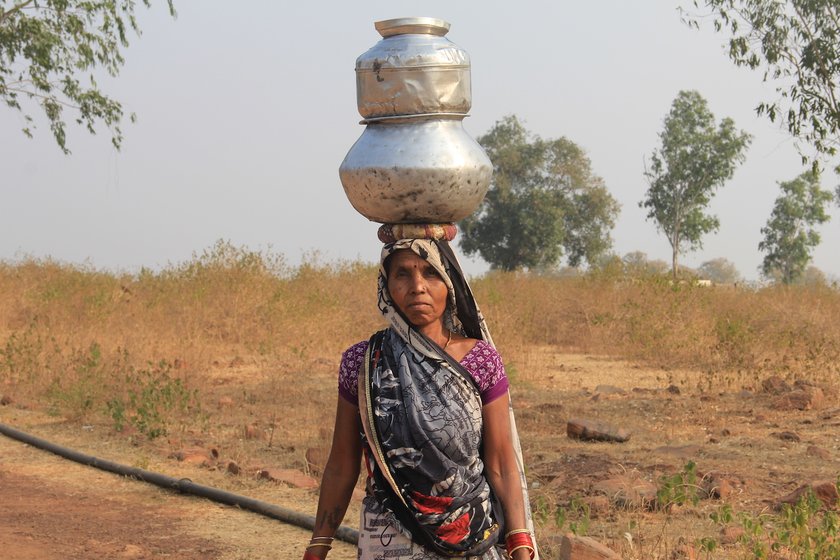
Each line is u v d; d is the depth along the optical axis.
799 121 14.25
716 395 11.23
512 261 62.09
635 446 8.54
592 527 6.02
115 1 22.53
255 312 16.75
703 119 54.66
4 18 22.03
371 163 2.60
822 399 10.49
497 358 2.65
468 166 2.61
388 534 2.58
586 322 17.20
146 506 6.81
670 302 17.02
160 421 9.30
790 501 6.45
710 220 55.34
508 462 2.64
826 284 20.70
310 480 7.33
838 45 13.96
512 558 2.59
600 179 63.34
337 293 19.08
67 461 8.20
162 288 18.89
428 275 2.62
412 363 2.60
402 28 2.64
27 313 17.69
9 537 6.00
